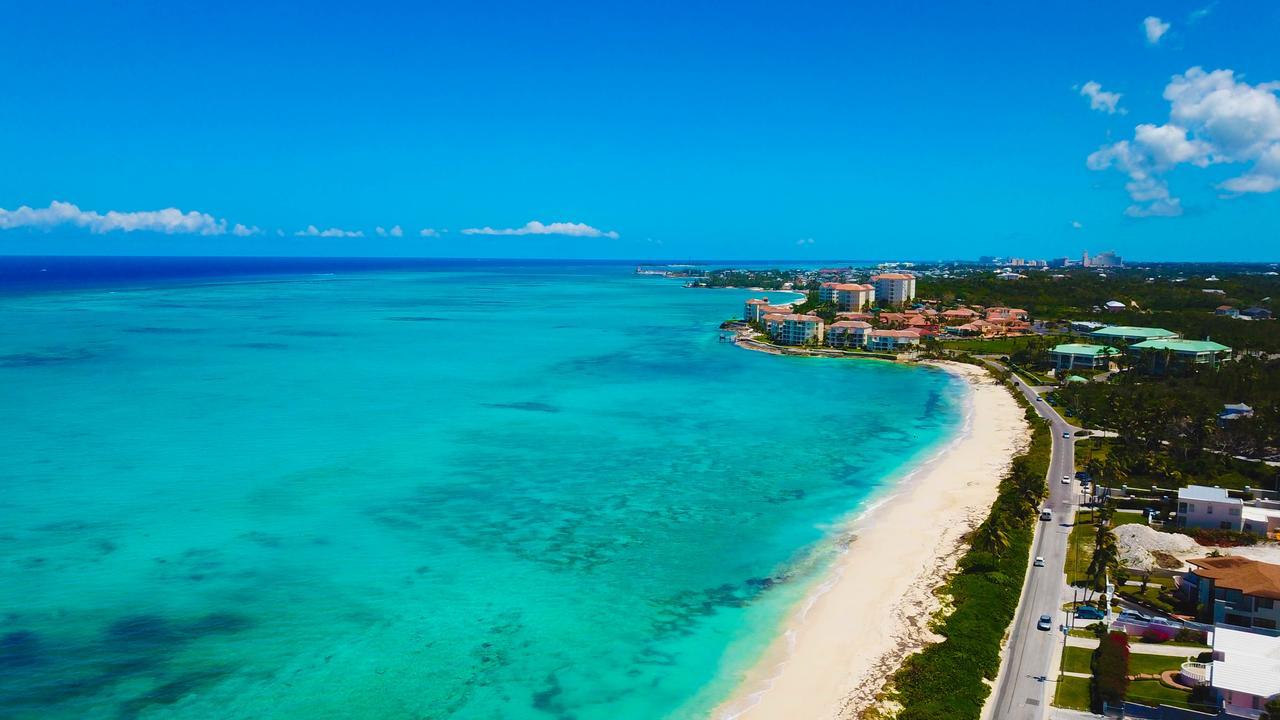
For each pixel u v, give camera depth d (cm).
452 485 9112
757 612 6181
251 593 6284
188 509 8069
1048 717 4675
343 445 10712
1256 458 9950
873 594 6431
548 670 5350
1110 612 5978
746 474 9750
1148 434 10325
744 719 4816
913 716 4675
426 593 6394
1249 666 4753
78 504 8131
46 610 5900
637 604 6297
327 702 4922
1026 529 7588
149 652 5388
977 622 5772
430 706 4922
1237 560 6156
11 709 4716
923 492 9031
